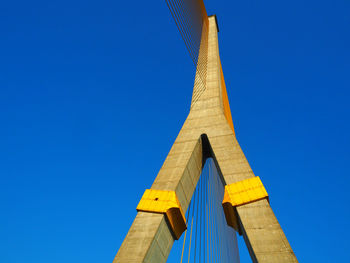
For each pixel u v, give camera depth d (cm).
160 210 1538
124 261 1315
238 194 1584
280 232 1339
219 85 2695
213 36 3612
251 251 1380
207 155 2097
